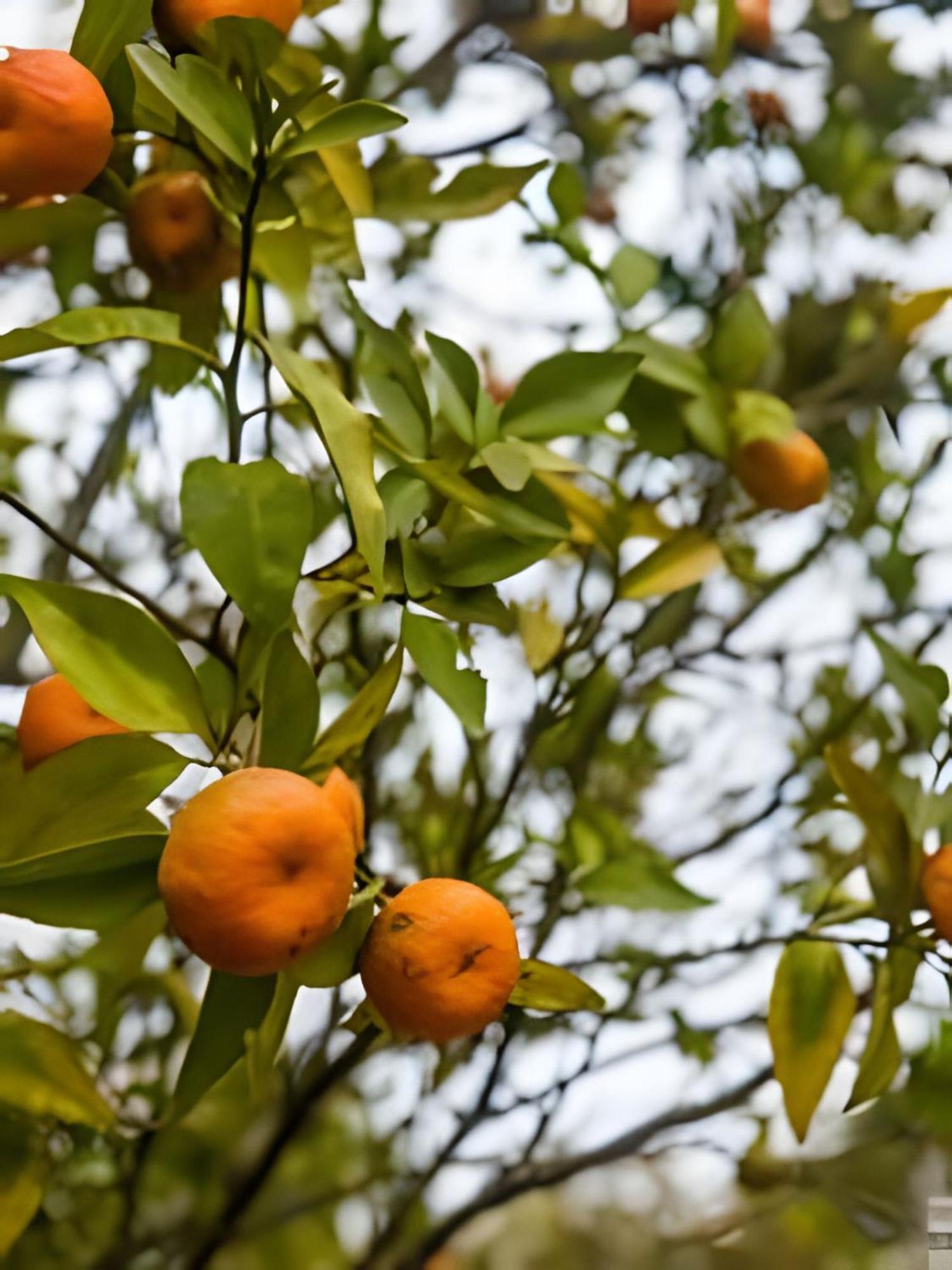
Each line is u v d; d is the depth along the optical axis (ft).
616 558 3.76
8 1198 3.34
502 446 3.20
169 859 2.82
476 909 2.98
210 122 2.95
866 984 3.84
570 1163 4.30
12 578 2.87
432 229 4.18
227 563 2.93
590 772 4.53
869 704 4.49
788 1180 4.68
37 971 3.66
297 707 2.95
